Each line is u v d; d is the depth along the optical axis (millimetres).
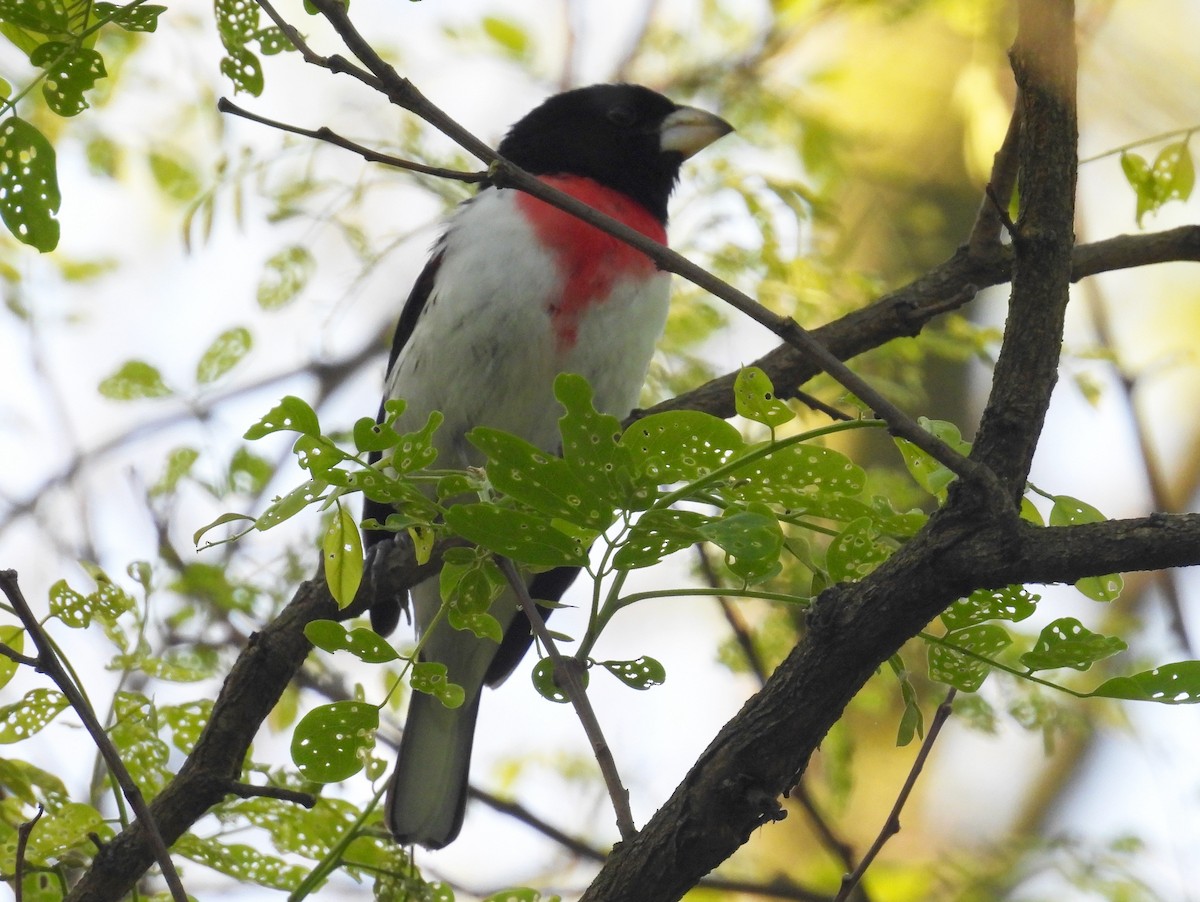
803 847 11422
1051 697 9211
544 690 5215
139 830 5867
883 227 12172
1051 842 9641
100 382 9320
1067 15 4918
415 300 8789
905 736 5203
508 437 4445
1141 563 4391
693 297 10094
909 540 4820
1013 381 4863
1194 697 4605
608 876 4793
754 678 9430
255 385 10797
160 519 9164
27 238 5383
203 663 8383
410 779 7922
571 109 9125
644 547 4730
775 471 4883
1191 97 6230
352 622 9281
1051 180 4926
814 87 11430
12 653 4785
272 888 6188
